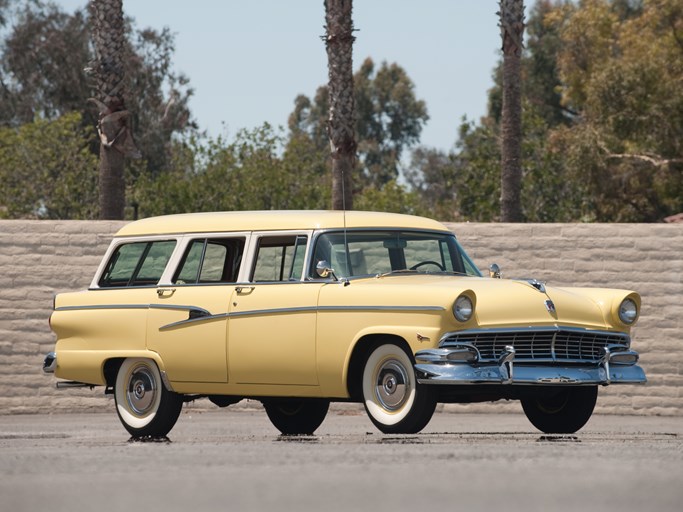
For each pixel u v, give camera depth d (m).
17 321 33.56
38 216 95.06
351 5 46.12
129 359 23.23
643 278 32.31
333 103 45.97
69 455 14.69
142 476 11.78
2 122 115.88
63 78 116.19
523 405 22.81
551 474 11.63
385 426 19.77
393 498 9.86
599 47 107.94
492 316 19.59
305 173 94.81
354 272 21.12
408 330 19.38
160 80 115.31
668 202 85.38
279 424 24.95
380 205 109.19
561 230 32.62
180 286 22.59
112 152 44.00
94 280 24.16
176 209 86.62
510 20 50.03
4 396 33.50
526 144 97.81
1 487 10.91
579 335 20.36
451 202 110.75
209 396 23.47
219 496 10.07
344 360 20.12
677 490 10.34
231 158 88.62
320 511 9.10
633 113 80.81
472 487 10.60
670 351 32.09
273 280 21.52
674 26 93.12
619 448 15.31
